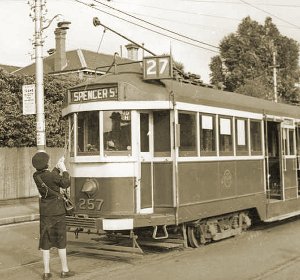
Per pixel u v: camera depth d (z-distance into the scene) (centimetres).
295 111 1478
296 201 1420
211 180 1030
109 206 892
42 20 1470
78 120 940
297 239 1120
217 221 1086
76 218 887
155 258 927
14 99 1917
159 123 946
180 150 945
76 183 931
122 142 908
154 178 944
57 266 884
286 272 799
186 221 950
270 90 4462
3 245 1146
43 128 1454
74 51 3756
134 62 977
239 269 825
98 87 927
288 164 1385
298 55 5175
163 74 937
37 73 1462
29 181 2008
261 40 5075
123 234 970
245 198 1156
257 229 1296
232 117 1123
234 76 4975
